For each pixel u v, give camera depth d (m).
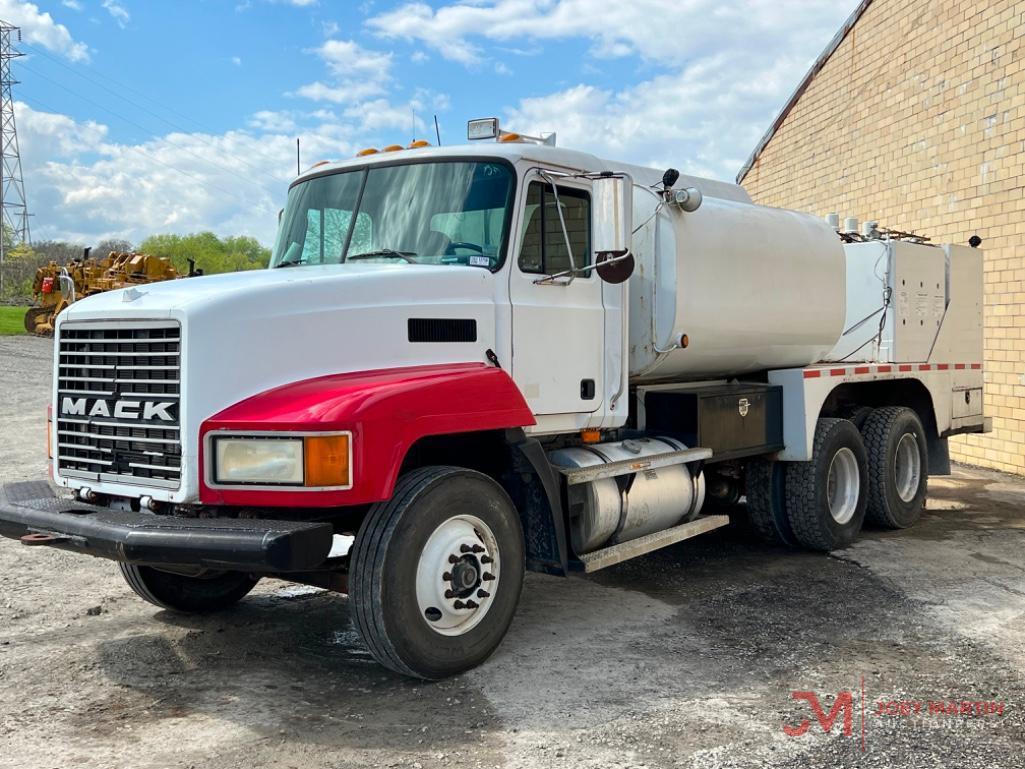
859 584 6.65
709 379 7.48
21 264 56.75
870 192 14.74
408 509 4.44
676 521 6.55
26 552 7.32
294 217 5.94
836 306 8.12
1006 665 4.92
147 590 5.52
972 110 12.34
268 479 4.17
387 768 3.70
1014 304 11.73
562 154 5.68
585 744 3.92
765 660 4.99
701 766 3.71
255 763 3.74
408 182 5.52
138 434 4.54
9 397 16.58
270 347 4.48
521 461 5.19
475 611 4.78
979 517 9.30
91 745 3.91
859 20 15.03
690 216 6.49
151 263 23.89
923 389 9.27
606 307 5.94
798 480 7.57
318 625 5.63
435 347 5.00
